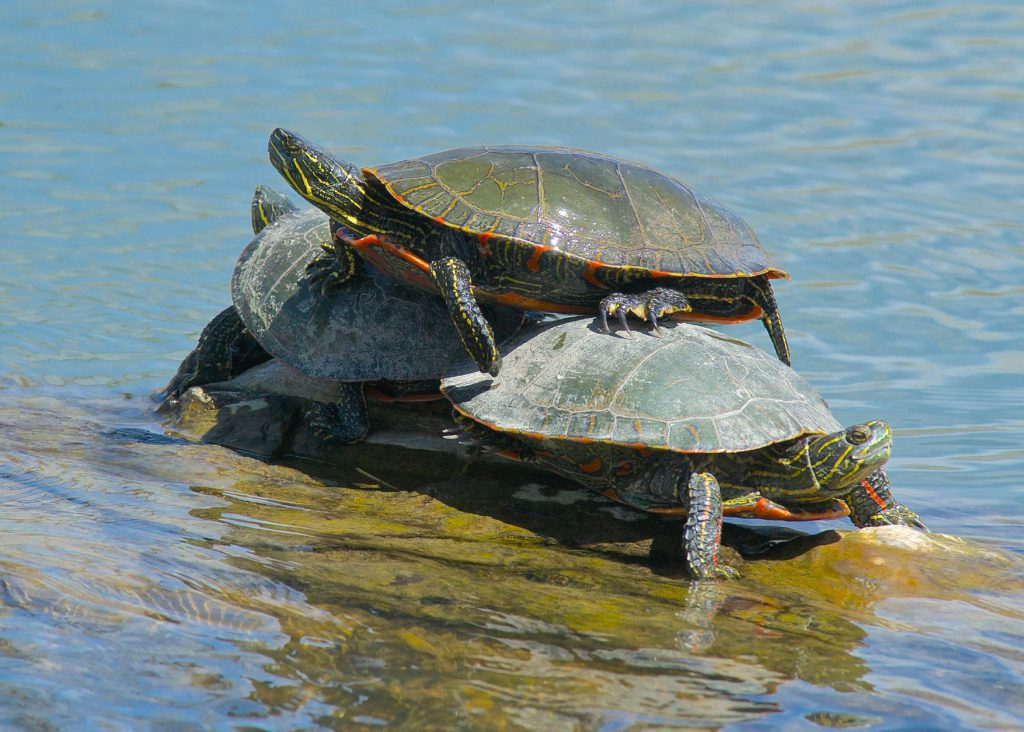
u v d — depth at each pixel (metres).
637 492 23.06
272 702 15.72
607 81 63.97
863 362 38.31
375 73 64.19
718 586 21.28
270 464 27.03
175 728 15.01
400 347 27.25
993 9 75.81
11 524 21.41
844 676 17.55
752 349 24.56
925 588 21.52
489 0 78.25
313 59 66.50
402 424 28.61
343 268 28.09
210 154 53.62
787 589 21.42
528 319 27.03
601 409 22.45
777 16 75.75
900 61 67.06
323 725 15.15
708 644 18.48
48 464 25.66
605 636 18.50
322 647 17.41
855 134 57.47
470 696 16.08
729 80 64.44
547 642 18.11
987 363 38.06
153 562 19.97
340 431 27.62
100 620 17.67
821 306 42.22
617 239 24.73
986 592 21.39
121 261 43.84
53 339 37.56
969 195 50.88
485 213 24.61
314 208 35.28
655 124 58.16
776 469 22.72
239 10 75.69
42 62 64.56
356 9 76.38
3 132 54.75
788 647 18.55
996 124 58.34
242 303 29.45
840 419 34.06
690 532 21.75
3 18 71.81
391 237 26.30
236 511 23.58
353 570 20.62
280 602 18.91
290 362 27.83
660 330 24.25
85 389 33.78
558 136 56.03
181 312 40.25
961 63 66.62
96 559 19.83
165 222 47.25
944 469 30.58
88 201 48.88
